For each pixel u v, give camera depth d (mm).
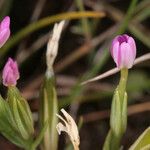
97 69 186
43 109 140
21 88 203
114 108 130
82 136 201
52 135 141
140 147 132
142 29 206
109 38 203
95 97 194
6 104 130
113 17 208
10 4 200
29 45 210
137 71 206
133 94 204
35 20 210
